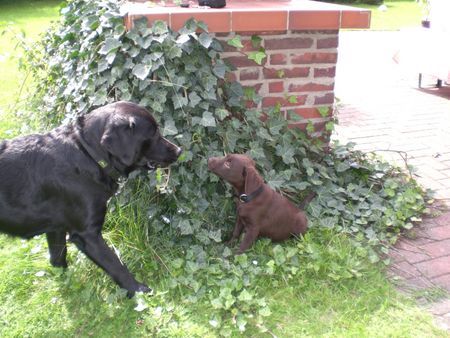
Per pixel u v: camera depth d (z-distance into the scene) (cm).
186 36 194
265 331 156
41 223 168
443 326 160
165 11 202
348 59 612
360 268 185
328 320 162
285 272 182
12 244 200
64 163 163
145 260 184
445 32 418
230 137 211
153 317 159
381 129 343
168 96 200
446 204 240
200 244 196
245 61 226
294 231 202
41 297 169
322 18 219
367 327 159
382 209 220
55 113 248
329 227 206
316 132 250
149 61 191
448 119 365
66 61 240
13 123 312
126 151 157
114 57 192
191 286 173
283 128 233
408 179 255
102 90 201
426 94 439
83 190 164
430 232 216
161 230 199
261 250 195
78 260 185
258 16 208
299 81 238
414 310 167
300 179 232
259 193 190
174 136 198
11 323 159
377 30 891
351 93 443
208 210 207
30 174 163
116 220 197
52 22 302
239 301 166
